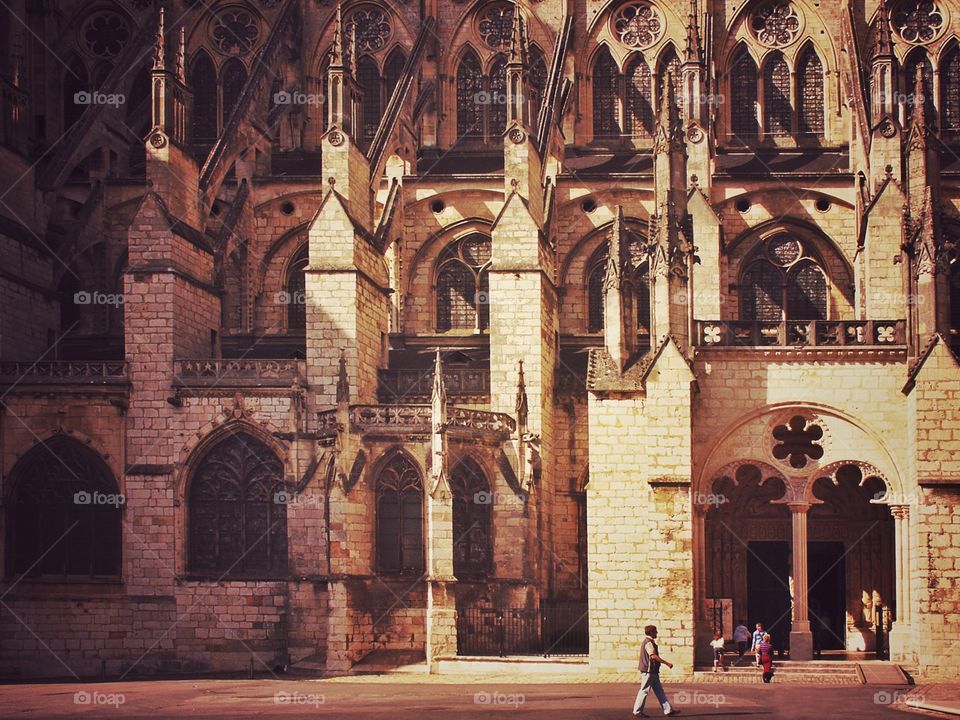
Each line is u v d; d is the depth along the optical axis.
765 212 78.31
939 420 56.50
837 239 78.06
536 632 65.69
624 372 60.12
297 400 68.44
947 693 49.69
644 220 80.12
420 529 66.00
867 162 73.50
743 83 87.88
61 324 81.56
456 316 81.56
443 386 64.62
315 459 66.75
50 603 69.56
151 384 70.06
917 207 64.94
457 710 46.09
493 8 91.88
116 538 69.88
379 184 82.00
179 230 71.88
